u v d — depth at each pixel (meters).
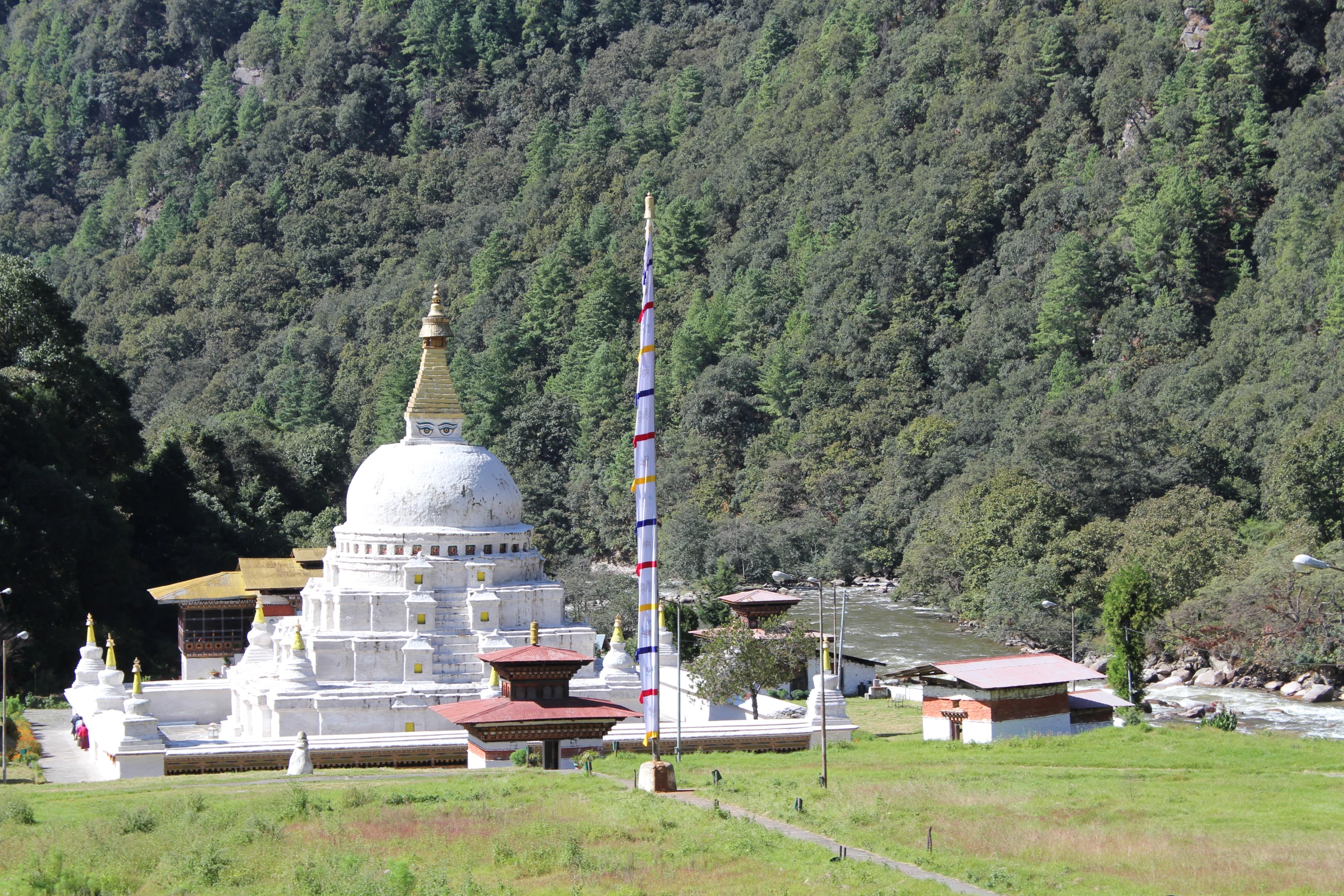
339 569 111.19
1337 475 166.50
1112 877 61.81
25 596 133.00
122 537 148.38
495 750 90.62
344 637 105.50
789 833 69.12
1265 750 100.50
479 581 110.50
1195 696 144.88
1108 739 104.62
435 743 94.19
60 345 164.00
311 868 61.66
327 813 72.94
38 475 139.38
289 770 90.19
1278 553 157.25
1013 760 96.31
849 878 59.44
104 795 80.38
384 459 114.50
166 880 61.72
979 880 61.00
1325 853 66.06
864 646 173.75
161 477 173.25
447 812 72.31
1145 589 129.12
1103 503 191.88
